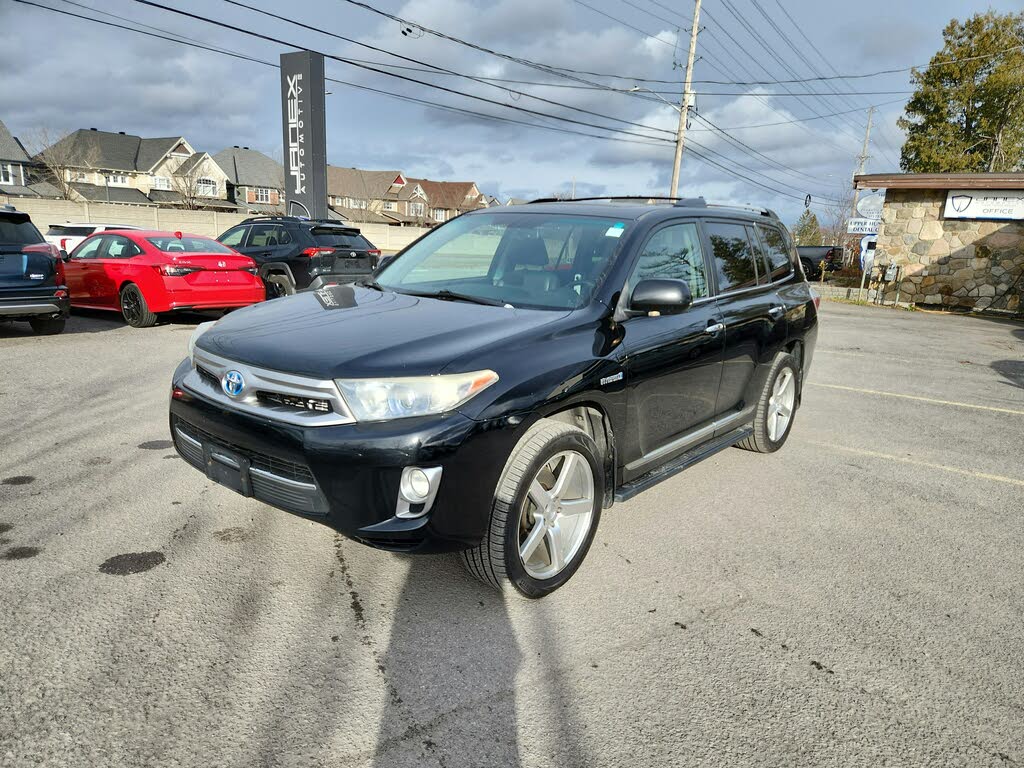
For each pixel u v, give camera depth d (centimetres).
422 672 252
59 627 266
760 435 488
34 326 915
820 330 1305
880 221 1886
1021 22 3300
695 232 412
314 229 1170
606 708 238
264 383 275
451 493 260
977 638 289
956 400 744
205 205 6756
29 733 211
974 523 410
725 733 228
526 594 297
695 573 336
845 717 238
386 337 287
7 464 436
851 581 334
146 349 834
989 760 220
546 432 286
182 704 228
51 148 6188
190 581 305
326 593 301
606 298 336
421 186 10312
